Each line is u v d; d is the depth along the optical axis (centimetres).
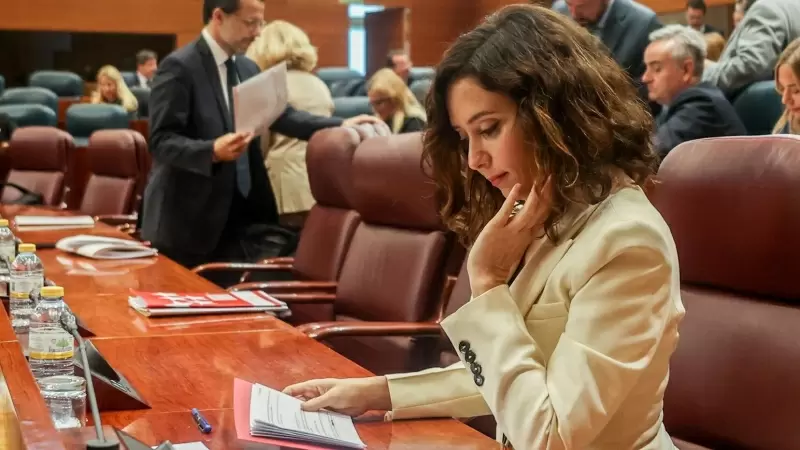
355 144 316
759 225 152
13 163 604
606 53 125
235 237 383
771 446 147
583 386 112
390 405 145
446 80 125
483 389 121
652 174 128
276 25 472
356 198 289
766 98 349
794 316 149
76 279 271
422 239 258
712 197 160
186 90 359
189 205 363
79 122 729
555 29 121
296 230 423
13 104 784
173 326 207
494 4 952
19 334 184
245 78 377
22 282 200
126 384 153
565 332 117
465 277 237
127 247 319
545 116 117
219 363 174
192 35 948
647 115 125
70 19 913
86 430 118
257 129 343
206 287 260
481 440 136
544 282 124
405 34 995
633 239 116
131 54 941
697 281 165
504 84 118
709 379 158
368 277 274
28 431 102
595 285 116
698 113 329
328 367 172
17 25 902
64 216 455
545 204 122
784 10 354
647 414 121
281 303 232
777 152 152
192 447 125
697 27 574
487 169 125
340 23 993
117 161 537
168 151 350
